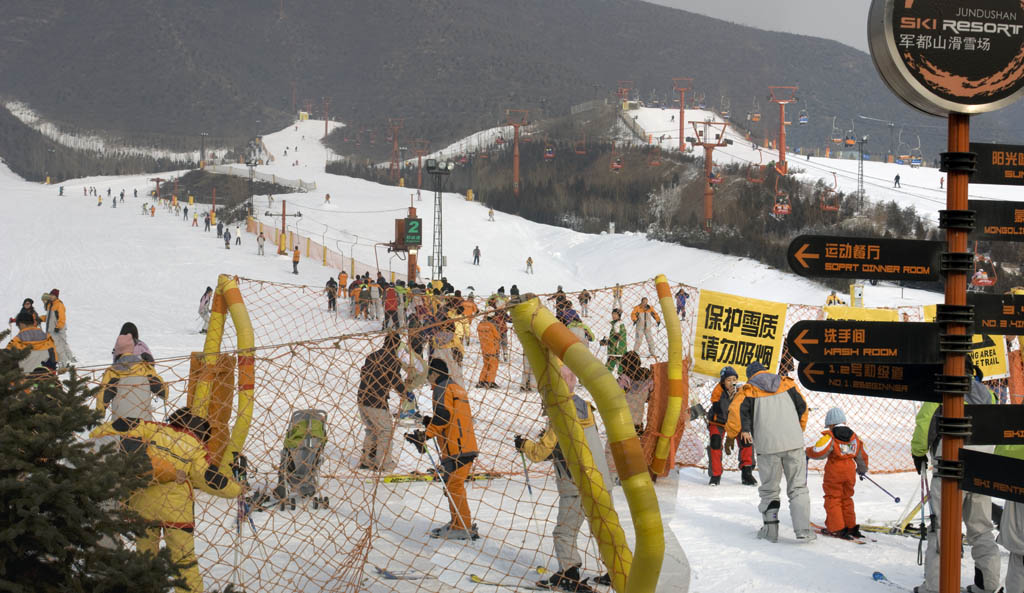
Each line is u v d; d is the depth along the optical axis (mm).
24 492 3537
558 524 5824
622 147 152500
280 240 66188
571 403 3502
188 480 5039
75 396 4023
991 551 6379
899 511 9250
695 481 11227
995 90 3771
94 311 34312
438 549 6195
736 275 60562
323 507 5707
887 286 53312
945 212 3906
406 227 48875
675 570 3742
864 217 79812
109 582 3656
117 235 72688
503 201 119875
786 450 7773
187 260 57781
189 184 161125
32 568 3641
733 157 138250
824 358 4000
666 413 4637
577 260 78375
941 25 3721
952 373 3848
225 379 5418
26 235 70188
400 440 6684
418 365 5996
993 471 3738
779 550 7438
